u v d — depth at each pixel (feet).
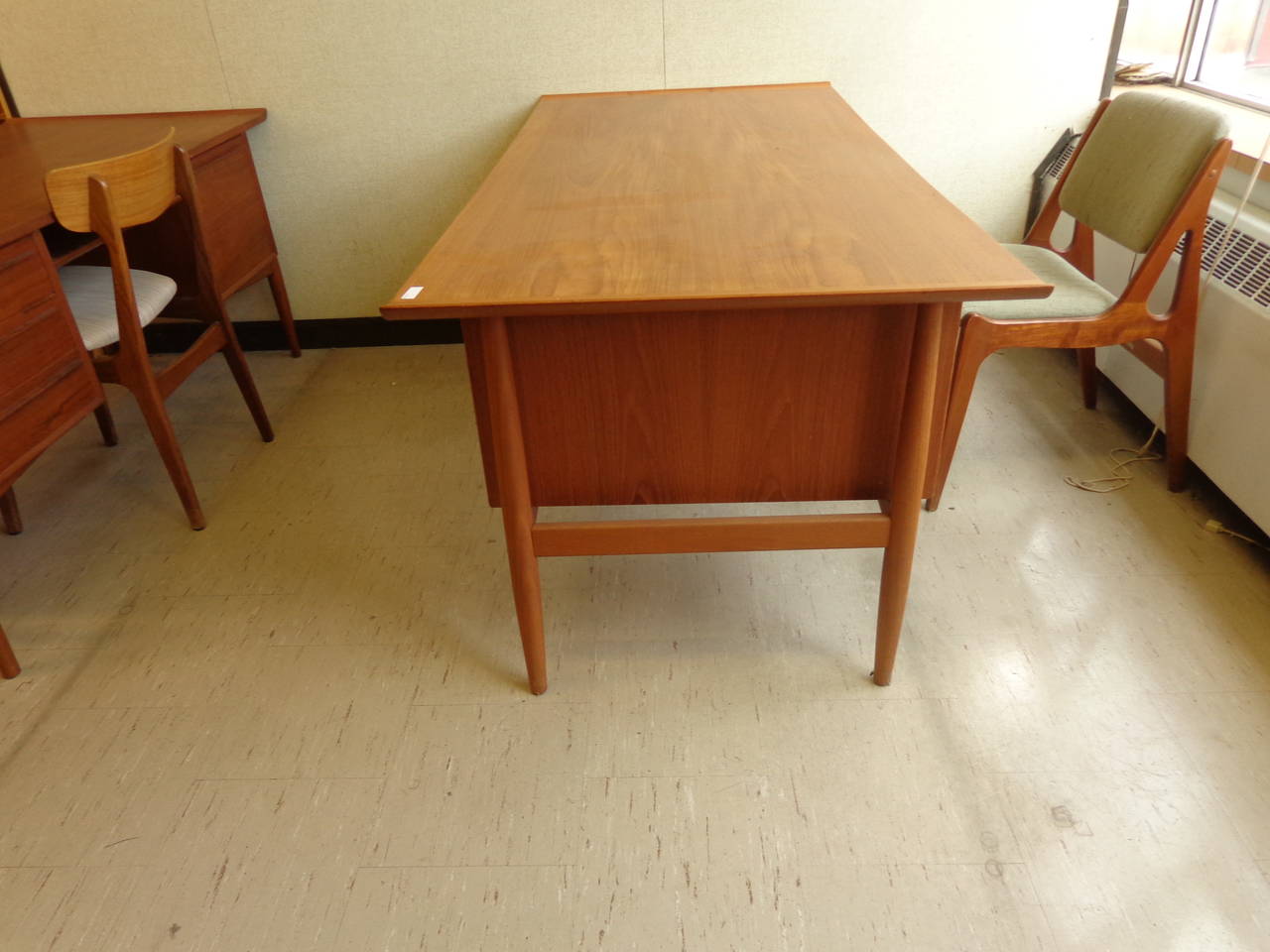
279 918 4.08
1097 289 6.43
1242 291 5.90
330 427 8.21
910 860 4.17
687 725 4.94
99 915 4.14
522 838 4.37
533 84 8.53
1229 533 6.18
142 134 7.89
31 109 8.71
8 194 5.97
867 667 5.28
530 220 4.94
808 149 6.17
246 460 7.75
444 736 4.95
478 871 4.23
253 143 8.85
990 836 4.26
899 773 4.60
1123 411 7.82
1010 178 8.84
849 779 4.58
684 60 8.40
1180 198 5.65
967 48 8.25
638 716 5.01
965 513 6.55
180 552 6.58
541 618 5.00
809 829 4.34
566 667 5.37
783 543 4.73
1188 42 8.94
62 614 6.02
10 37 8.36
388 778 4.72
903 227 4.57
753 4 8.12
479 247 4.56
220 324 7.39
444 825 4.46
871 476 4.66
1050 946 3.80
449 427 8.11
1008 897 3.99
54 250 6.59
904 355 4.25
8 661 5.46
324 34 8.33
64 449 8.06
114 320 6.24
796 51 8.33
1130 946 3.78
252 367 9.53
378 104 8.66
